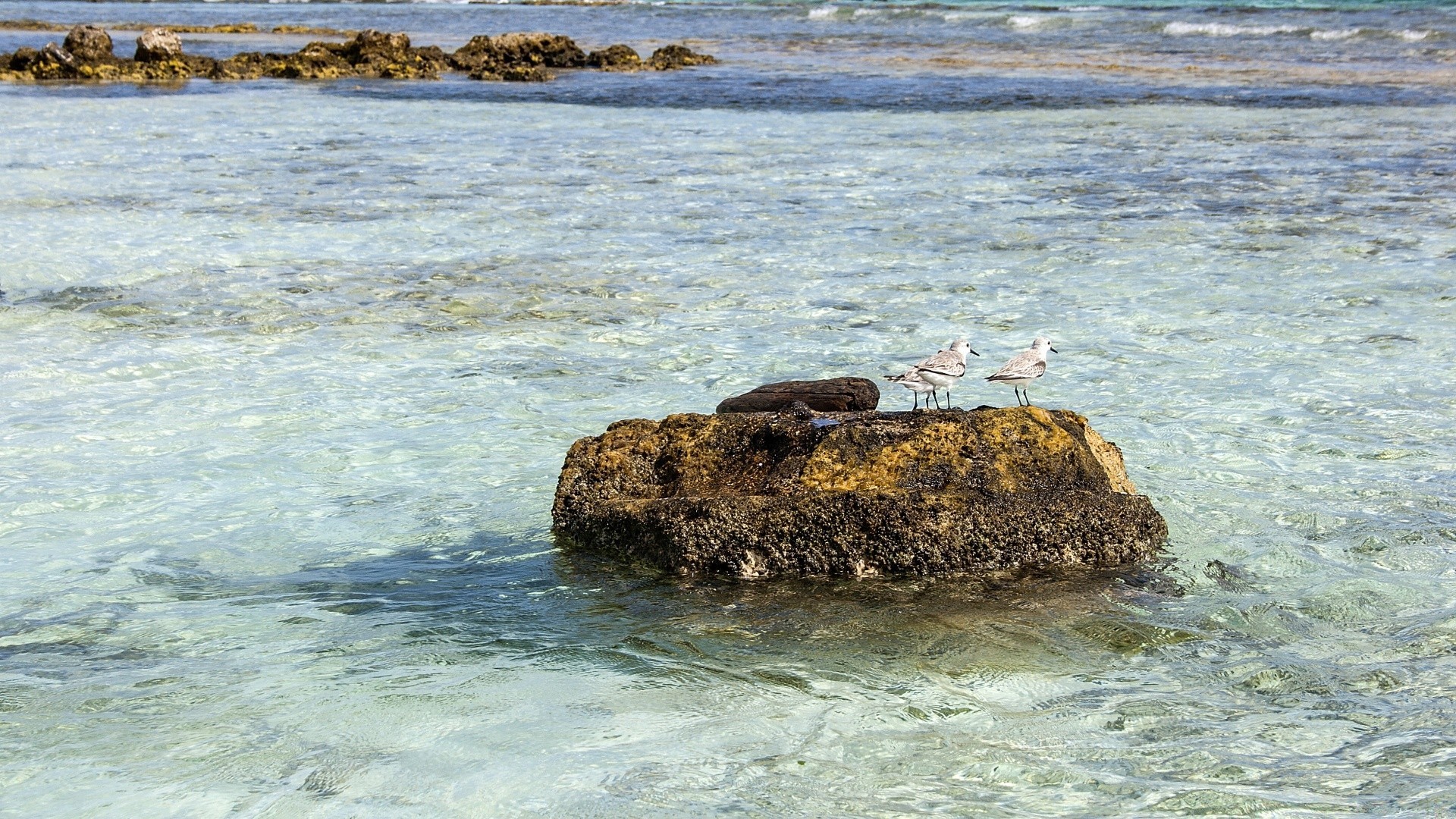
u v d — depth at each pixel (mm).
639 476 7910
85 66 40281
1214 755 5328
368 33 43500
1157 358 11672
